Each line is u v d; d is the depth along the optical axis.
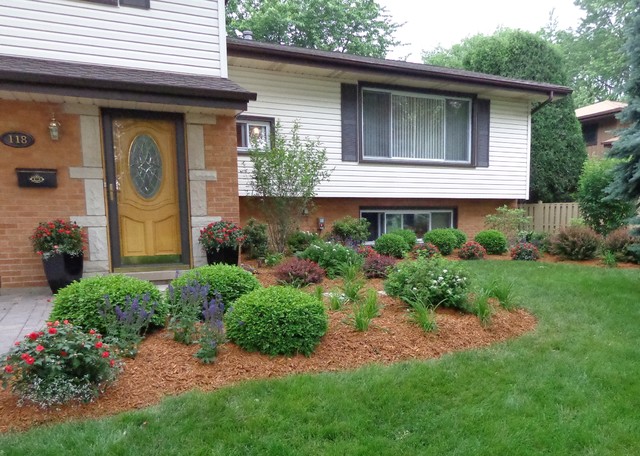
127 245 5.64
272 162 6.87
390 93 9.09
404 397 2.55
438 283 4.02
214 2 6.31
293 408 2.38
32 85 4.46
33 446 2.00
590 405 2.55
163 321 3.43
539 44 12.64
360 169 8.84
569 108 12.60
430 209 10.27
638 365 3.11
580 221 9.55
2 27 5.21
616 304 4.73
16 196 4.95
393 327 3.57
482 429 2.27
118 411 2.35
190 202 5.75
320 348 3.17
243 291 3.92
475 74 9.35
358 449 2.07
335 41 21.25
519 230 10.44
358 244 8.05
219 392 2.53
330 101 8.49
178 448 2.03
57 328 2.47
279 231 7.20
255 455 2.01
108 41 5.72
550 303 4.74
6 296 4.77
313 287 4.92
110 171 5.44
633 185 6.13
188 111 5.62
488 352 3.27
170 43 6.06
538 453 2.10
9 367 2.23
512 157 10.52
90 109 5.20
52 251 4.77
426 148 9.55
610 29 25.78
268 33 19.50
